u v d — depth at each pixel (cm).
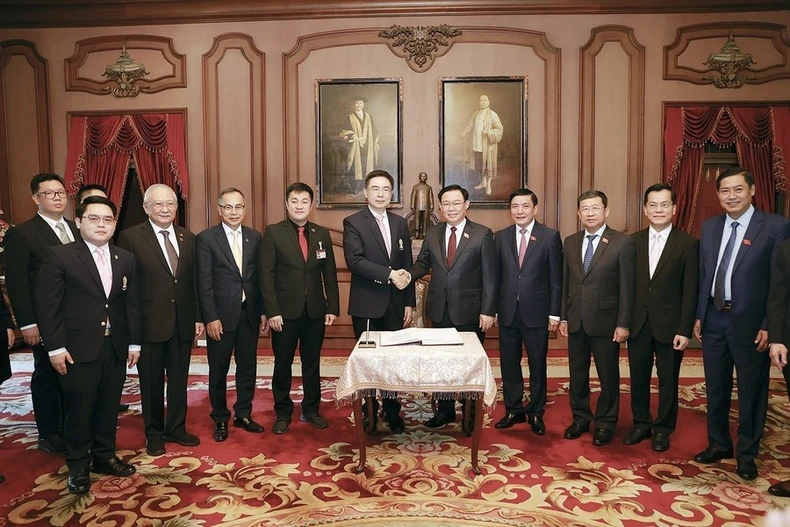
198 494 255
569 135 586
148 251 296
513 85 585
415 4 581
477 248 331
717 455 288
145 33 598
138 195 621
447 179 591
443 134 588
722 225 280
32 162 606
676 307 299
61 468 285
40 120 602
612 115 582
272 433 332
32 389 304
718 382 283
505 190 590
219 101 597
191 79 596
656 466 283
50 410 307
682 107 575
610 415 316
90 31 600
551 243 330
